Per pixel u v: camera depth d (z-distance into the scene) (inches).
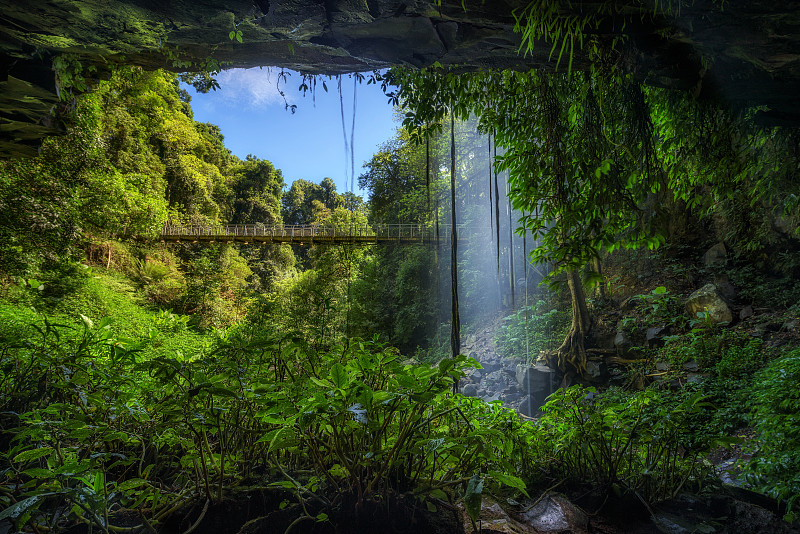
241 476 66.5
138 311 533.0
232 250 1233.4
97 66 141.7
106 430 57.4
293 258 1683.1
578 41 116.3
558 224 148.9
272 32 110.5
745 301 337.4
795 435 111.0
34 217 370.6
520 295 562.9
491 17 106.1
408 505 59.1
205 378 56.8
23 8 95.7
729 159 157.9
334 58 135.8
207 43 117.5
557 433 94.2
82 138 409.7
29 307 353.4
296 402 55.7
